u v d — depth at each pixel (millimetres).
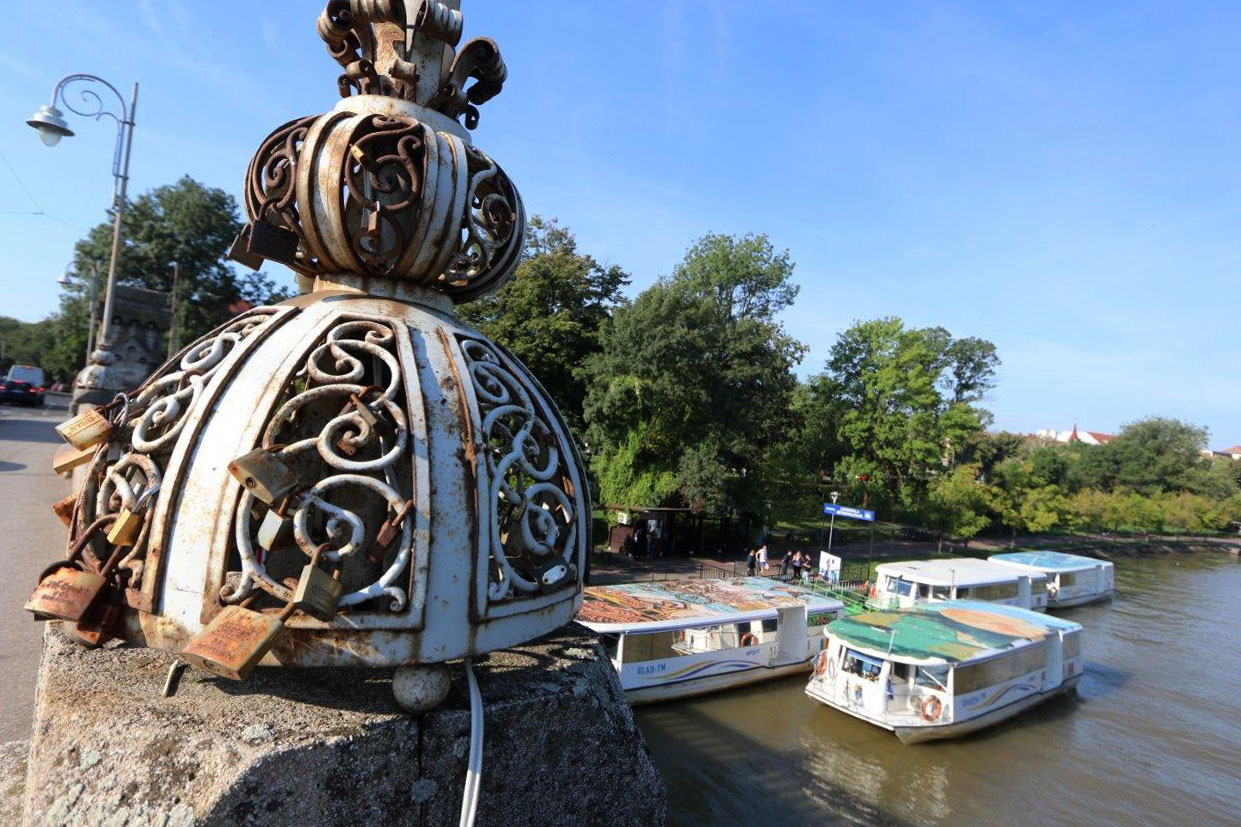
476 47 3184
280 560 2617
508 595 2551
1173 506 58469
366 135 2691
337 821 2109
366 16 2977
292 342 2631
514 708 2547
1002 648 16438
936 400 36344
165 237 33281
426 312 2920
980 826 12258
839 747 14844
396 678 2326
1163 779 14523
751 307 36594
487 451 2574
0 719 5277
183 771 2000
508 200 3156
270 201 2871
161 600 2297
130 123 16062
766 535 30266
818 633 18828
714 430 25266
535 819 2592
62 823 2037
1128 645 24906
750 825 11555
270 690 2434
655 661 15617
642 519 26109
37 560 9570
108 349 16281
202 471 2357
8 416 30578
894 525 42656
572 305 26516
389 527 2258
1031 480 44594
